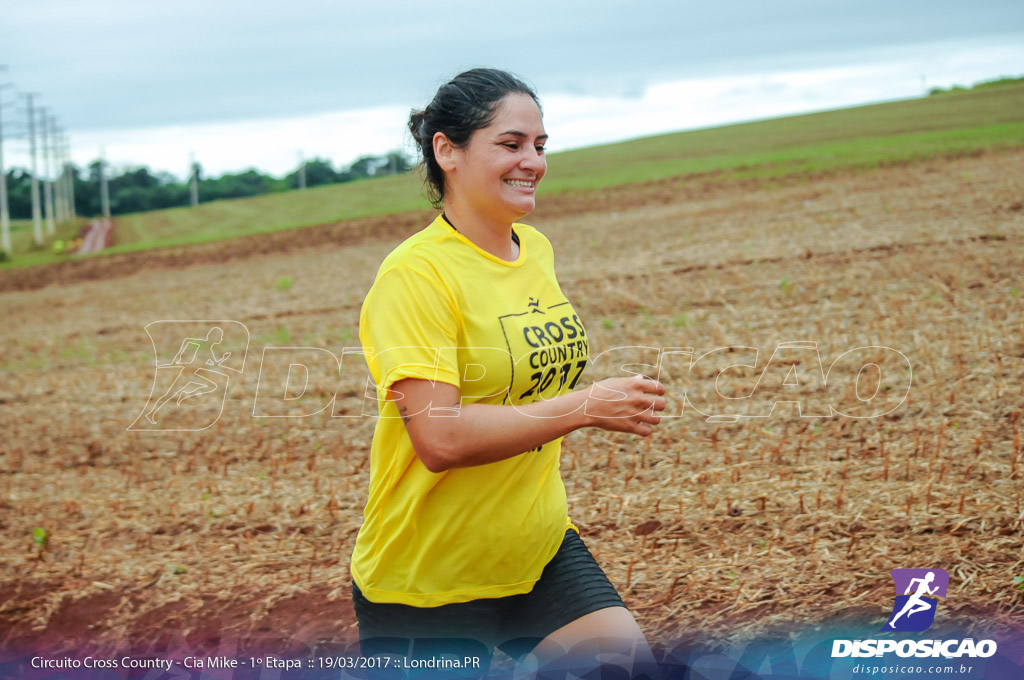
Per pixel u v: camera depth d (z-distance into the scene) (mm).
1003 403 5871
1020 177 17969
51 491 6453
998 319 7996
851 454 5395
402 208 37688
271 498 5797
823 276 11078
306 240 29969
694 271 12812
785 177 26969
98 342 14141
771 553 4195
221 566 4812
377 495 2379
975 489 4617
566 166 45094
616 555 4387
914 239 12578
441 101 2305
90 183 131500
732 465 5426
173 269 27891
